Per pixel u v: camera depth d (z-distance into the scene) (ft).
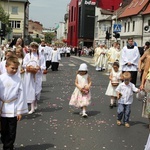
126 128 19.01
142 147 15.48
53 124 19.43
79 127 18.89
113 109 24.49
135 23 138.62
